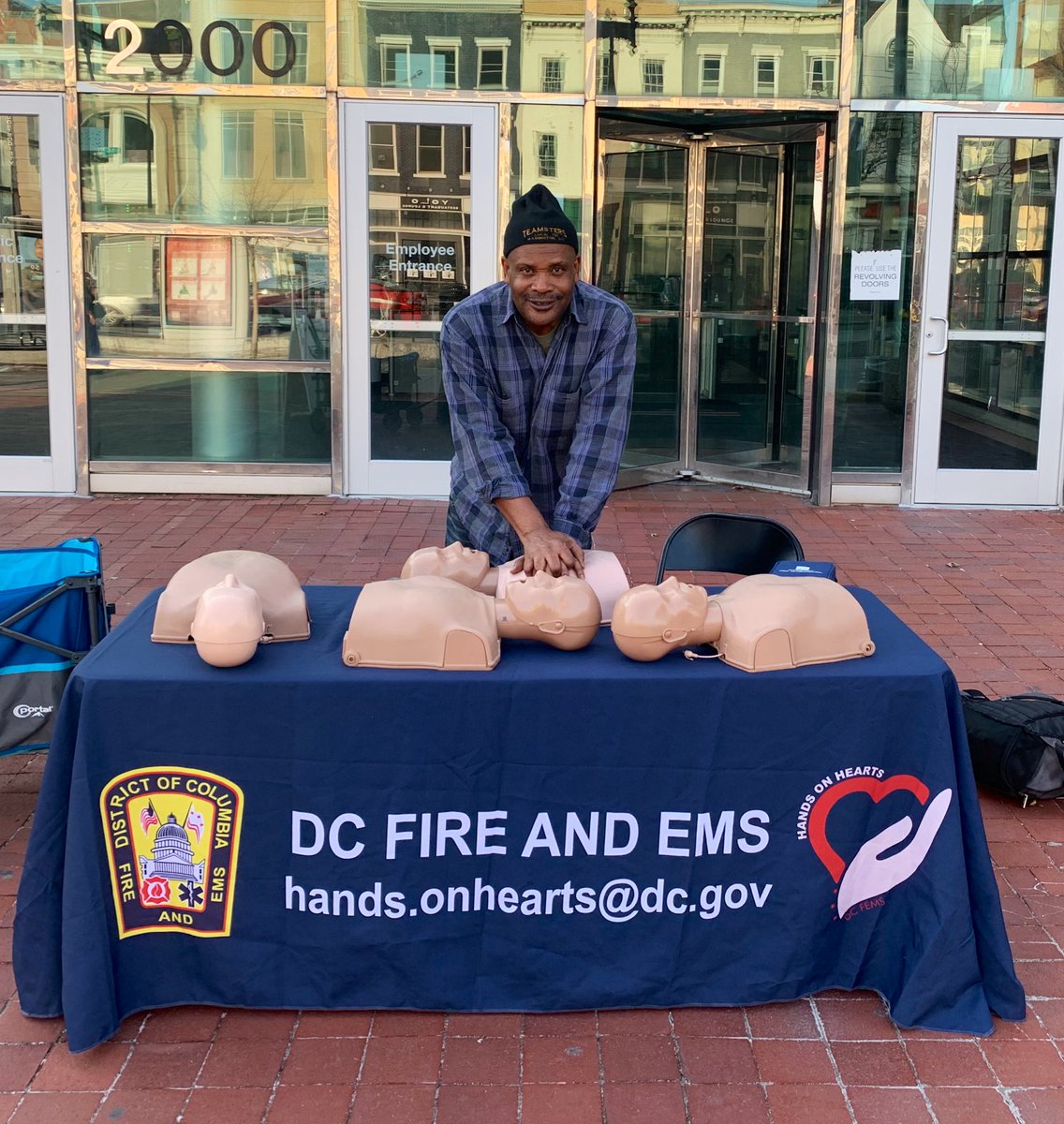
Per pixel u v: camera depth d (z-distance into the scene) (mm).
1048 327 7801
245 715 2551
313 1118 2459
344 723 2559
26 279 7719
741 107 7484
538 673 2582
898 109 7480
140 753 2576
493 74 7473
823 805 2688
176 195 7637
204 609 2535
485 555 2947
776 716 2615
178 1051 2658
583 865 2688
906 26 7414
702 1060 2637
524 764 2609
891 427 7969
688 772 2635
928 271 7688
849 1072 2607
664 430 8664
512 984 2766
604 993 2756
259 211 7672
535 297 2906
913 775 2701
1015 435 7965
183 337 7832
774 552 3797
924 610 5895
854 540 7207
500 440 3039
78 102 7480
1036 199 7648
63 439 7906
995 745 3871
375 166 7570
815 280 7789
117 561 6449
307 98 7477
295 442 8000
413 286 7754
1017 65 7469
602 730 2594
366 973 2744
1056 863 3543
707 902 2734
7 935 3109
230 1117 2465
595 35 7402
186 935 2721
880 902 2801
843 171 7547
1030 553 6957
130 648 2711
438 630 2580
